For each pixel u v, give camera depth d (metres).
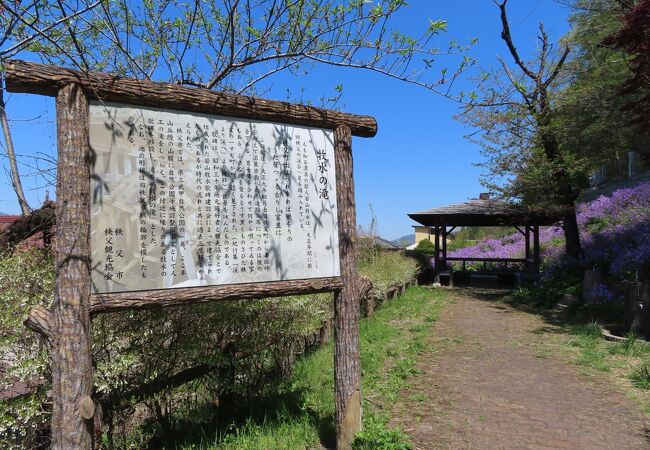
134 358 3.69
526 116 12.75
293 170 3.70
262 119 3.57
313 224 3.76
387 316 10.53
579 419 4.59
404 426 4.41
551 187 12.99
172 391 4.29
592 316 9.52
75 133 2.75
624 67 10.81
